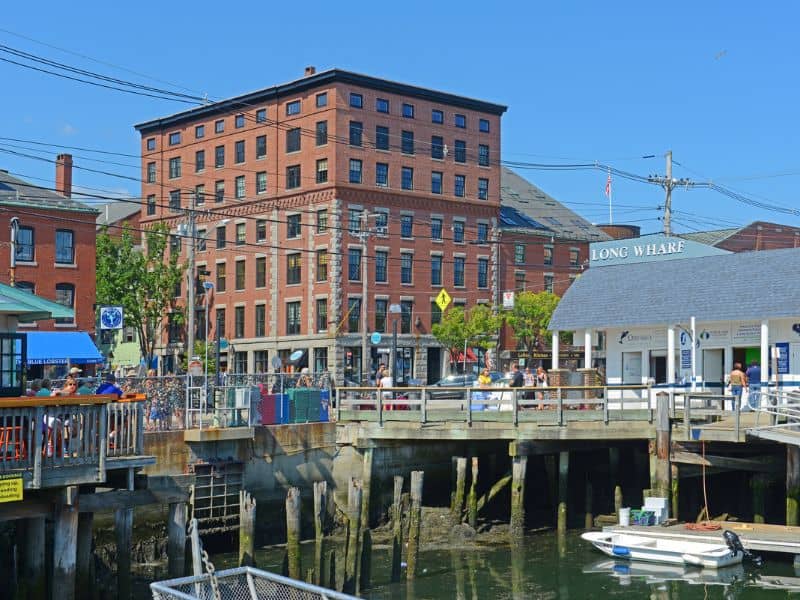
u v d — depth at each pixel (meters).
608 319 43.47
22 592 22.75
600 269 47.00
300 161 76.75
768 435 30.14
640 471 38.31
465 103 81.94
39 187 61.88
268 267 79.00
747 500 37.19
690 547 29.86
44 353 44.59
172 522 22.89
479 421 36.19
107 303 78.06
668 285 43.03
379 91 76.81
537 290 87.00
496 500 38.62
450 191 80.81
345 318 74.38
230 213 81.94
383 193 76.56
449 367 79.25
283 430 35.47
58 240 60.41
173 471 32.34
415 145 78.88
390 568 30.42
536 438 34.25
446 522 35.59
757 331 39.53
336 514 36.69
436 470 38.47
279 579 15.87
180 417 33.88
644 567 29.84
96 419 20.42
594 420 35.44
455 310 75.69
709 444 34.31
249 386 35.28
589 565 30.28
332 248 74.31
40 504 20.09
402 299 77.50
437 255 79.75
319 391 37.72
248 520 25.33
